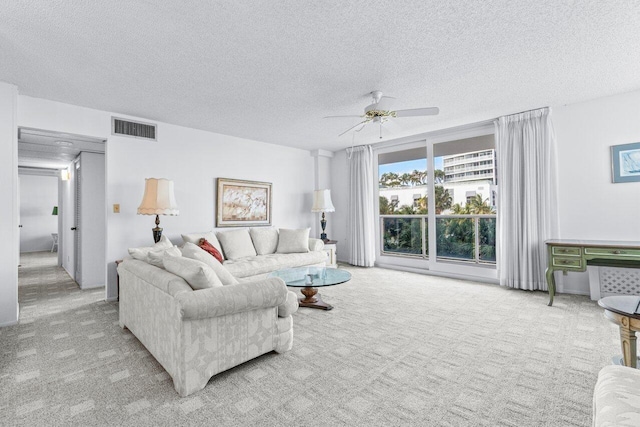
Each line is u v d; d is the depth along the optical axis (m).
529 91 3.33
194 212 4.54
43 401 1.69
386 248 5.95
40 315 3.16
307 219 6.23
